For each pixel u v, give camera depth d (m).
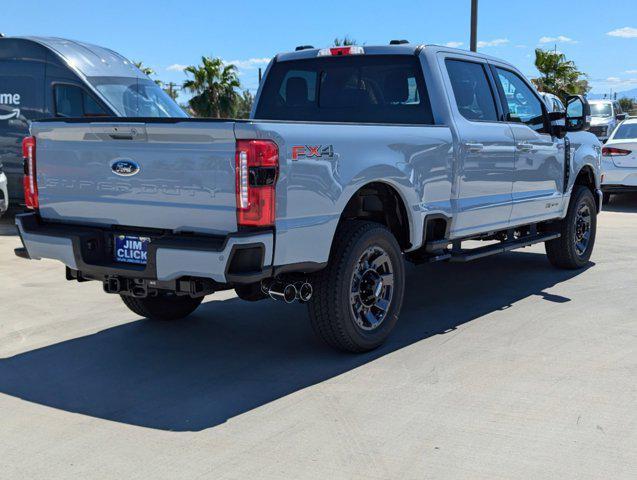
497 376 4.57
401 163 5.10
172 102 12.05
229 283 4.55
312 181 4.38
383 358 4.96
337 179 4.55
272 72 6.82
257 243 4.09
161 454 3.55
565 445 3.59
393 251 5.12
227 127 4.06
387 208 5.38
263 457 3.50
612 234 10.53
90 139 4.64
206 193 4.21
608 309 6.20
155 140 4.36
